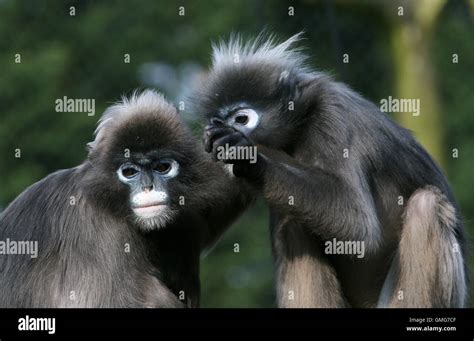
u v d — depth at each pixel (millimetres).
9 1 76312
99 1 77125
